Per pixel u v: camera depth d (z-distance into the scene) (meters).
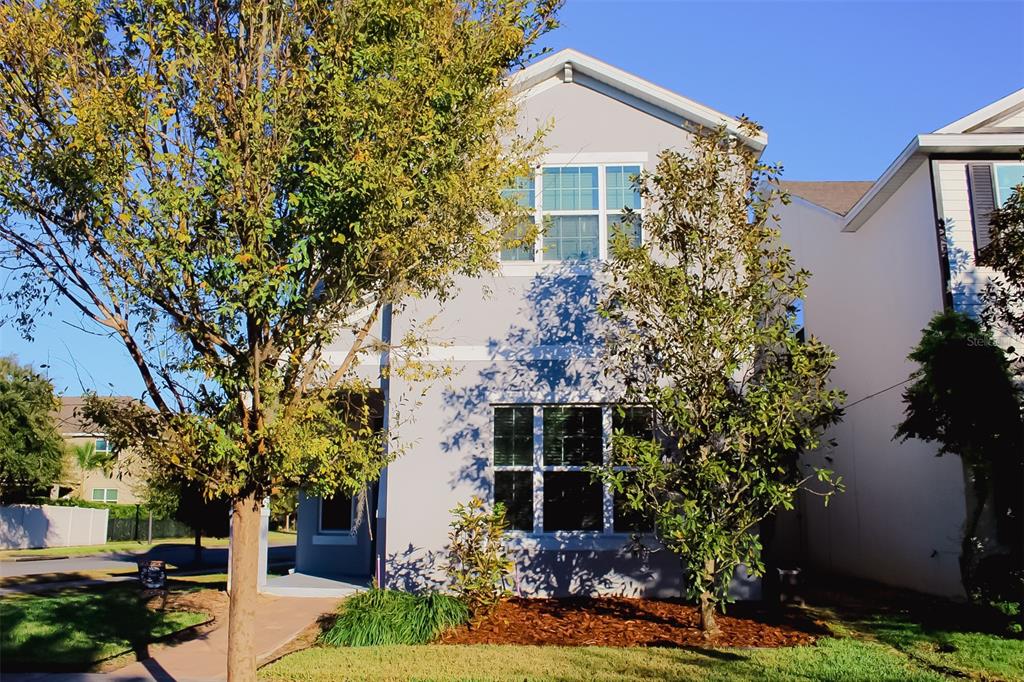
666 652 8.81
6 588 15.57
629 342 10.69
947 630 9.97
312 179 6.54
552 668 8.20
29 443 33.97
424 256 7.42
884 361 14.82
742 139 11.81
